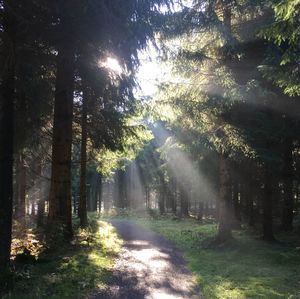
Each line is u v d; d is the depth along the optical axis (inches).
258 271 438.9
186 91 594.9
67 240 545.6
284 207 903.1
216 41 572.7
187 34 541.0
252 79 557.0
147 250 618.8
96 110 658.8
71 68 454.3
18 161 719.1
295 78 346.6
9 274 310.0
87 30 334.6
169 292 345.4
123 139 727.7
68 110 554.3
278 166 646.5
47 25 327.9
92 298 311.4
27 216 925.2
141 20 371.6
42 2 307.3
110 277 390.0
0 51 317.4
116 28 341.7
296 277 408.5
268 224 710.5
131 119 749.3
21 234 516.7
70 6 312.3
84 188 839.1
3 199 329.1
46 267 386.6
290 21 275.6
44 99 468.8
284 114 618.8
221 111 584.7
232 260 516.7
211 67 600.7
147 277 403.5
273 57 526.3
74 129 805.2
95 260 453.1
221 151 654.5
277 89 594.9
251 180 807.1
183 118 631.2
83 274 378.0
